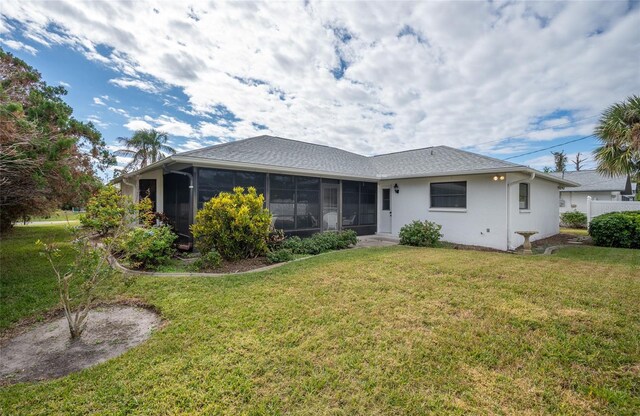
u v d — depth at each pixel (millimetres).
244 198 7211
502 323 3512
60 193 6609
